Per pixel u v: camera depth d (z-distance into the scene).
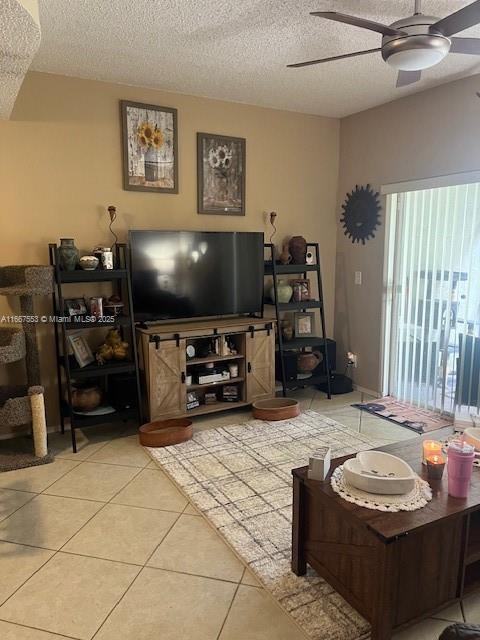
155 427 3.66
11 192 3.47
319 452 2.03
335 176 4.92
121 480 2.96
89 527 2.46
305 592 1.98
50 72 3.49
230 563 2.17
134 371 3.64
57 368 3.72
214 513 2.57
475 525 2.03
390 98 4.16
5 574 2.10
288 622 1.83
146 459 3.26
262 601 1.94
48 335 3.71
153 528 2.45
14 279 3.35
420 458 2.19
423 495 1.82
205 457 3.26
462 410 3.87
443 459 1.99
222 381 4.06
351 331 4.92
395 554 1.62
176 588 2.01
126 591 2.00
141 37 2.91
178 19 2.68
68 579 2.07
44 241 3.62
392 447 2.32
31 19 1.85
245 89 3.92
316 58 3.25
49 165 3.57
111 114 3.75
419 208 4.14
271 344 4.23
